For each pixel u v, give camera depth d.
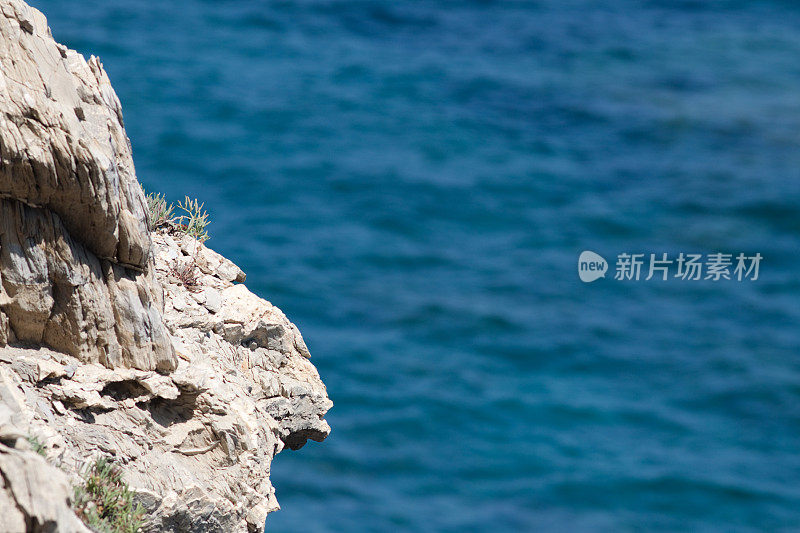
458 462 83.69
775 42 159.75
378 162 127.56
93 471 25.00
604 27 165.62
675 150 133.12
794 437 89.69
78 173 25.41
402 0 172.12
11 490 18.80
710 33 163.25
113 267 27.47
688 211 121.75
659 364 98.12
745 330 103.44
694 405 93.12
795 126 136.00
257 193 118.38
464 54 156.62
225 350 32.16
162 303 29.25
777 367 98.12
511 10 171.38
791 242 116.94
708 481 83.75
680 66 152.25
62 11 155.12
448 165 128.75
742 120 138.38
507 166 129.62
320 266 106.69
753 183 126.00
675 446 88.31
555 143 135.25
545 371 96.12
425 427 86.44
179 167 120.94
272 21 163.00
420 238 114.31
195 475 27.53
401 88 146.38
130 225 27.14
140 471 26.17
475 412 89.31
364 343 96.25
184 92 136.75
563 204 122.88
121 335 27.42
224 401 29.03
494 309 103.44
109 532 23.92
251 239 109.94
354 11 168.25
